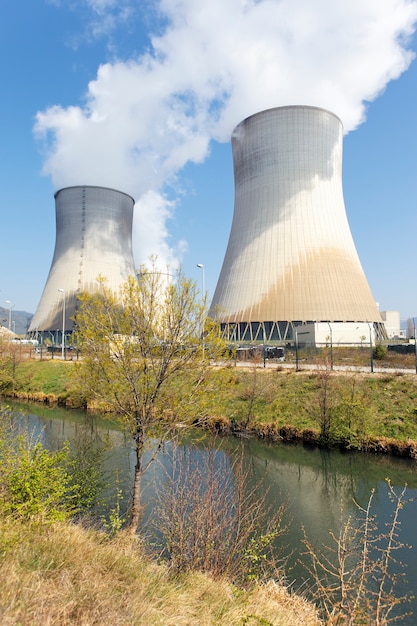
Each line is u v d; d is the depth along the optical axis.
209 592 5.12
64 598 3.82
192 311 9.51
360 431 17.81
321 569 9.16
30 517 6.00
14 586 3.72
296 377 23.22
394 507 12.54
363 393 19.69
